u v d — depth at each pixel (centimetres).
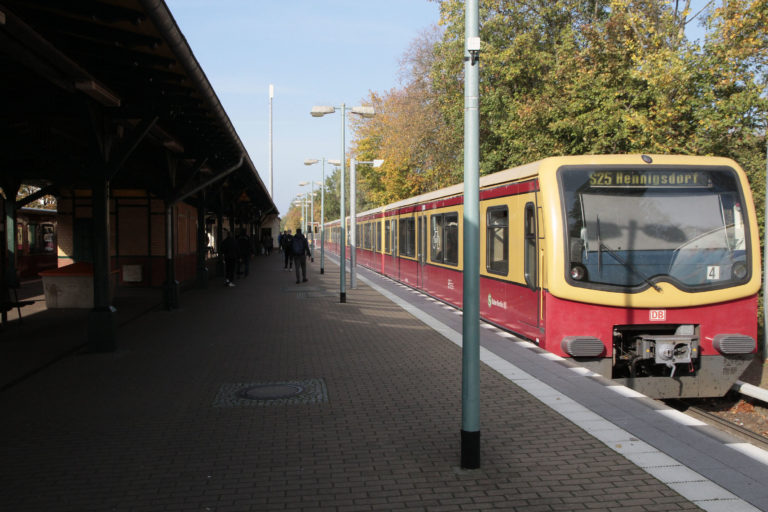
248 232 4825
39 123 1031
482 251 1106
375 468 457
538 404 612
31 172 1490
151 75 866
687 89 1316
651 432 523
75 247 1941
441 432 540
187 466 466
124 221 1942
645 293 743
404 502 400
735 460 458
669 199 771
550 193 770
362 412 604
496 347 875
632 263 751
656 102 1425
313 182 4606
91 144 901
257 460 477
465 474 443
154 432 548
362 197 6369
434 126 3206
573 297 742
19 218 2252
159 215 1941
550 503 394
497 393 654
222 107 1046
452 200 1395
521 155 1902
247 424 569
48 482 438
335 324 1197
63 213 1939
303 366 817
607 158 782
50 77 705
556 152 1688
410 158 3619
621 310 745
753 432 664
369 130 4872
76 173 943
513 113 1975
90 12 626
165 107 945
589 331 745
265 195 3444
